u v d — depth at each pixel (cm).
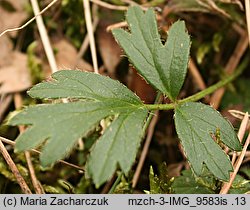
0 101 27
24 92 28
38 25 27
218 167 20
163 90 21
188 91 29
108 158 19
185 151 20
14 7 30
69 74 21
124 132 19
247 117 24
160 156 27
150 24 22
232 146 20
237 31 29
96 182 18
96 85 20
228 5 28
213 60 30
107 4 28
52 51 28
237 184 22
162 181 23
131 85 28
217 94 28
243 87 29
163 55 22
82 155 26
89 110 20
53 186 25
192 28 30
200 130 20
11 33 29
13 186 25
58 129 19
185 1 28
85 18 29
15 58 29
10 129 26
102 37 29
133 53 22
